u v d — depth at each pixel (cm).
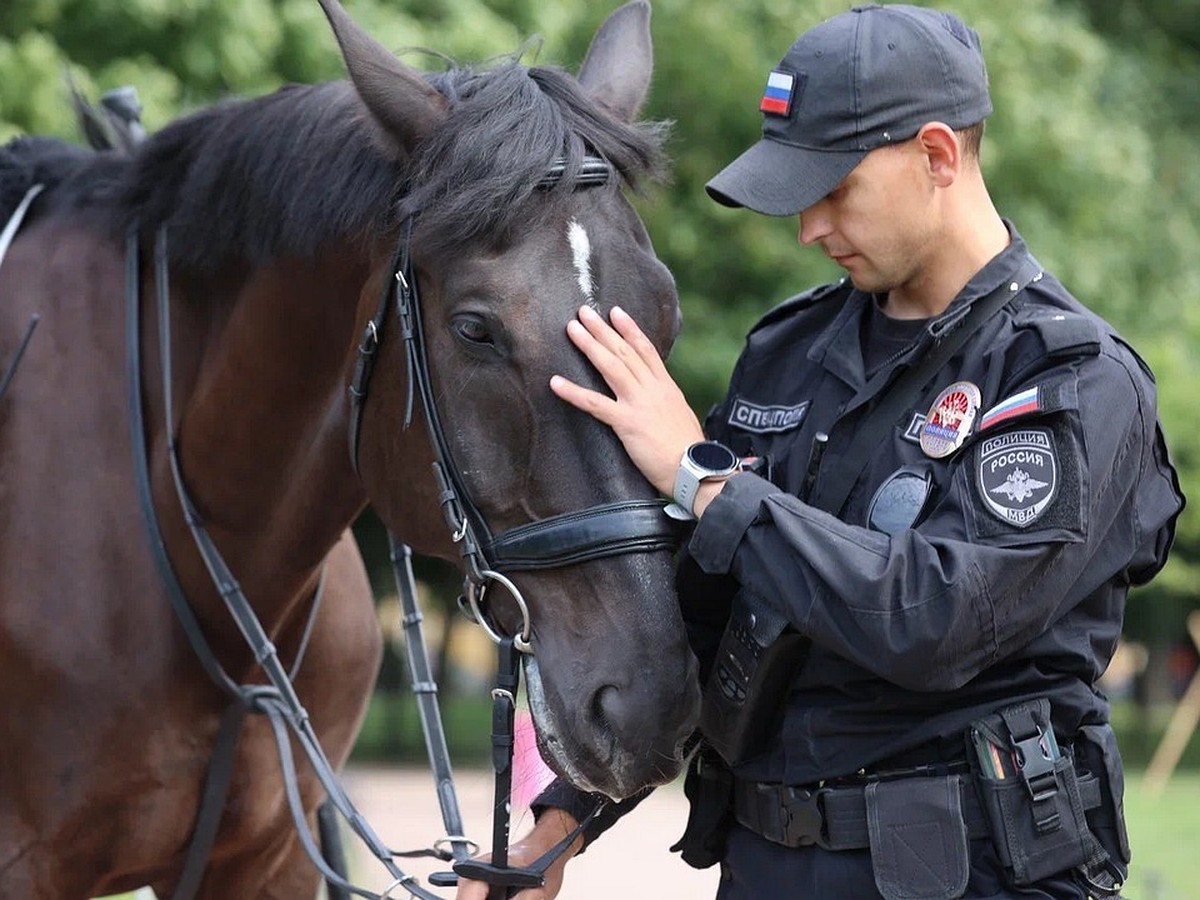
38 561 333
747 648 272
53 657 329
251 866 368
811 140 268
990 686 262
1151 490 272
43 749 329
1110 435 256
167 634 335
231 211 321
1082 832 257
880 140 264
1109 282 1455
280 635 355
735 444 297
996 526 251
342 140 300
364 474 297
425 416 274
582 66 323
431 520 281
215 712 341
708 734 279
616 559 259
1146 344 1472
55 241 359
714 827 291
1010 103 1327
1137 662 2617
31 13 934
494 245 264
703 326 1250
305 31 981
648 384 263
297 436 324
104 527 336
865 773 268
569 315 262
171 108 933
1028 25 1362
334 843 406
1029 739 257
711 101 1250
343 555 388
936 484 263
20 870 333
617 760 252
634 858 985
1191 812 1205
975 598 245
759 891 280
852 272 275
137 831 337
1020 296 271
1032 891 257
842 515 272
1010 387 261
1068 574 253
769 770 278
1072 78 1458
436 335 272
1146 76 1823
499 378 263
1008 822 255
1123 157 1459
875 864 259
